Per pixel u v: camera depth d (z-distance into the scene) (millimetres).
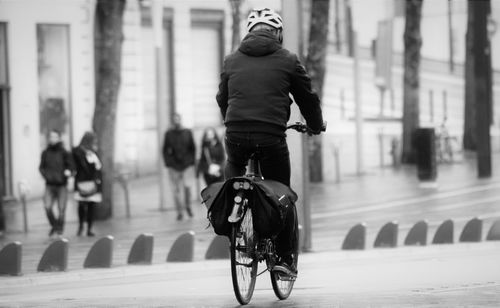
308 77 21594
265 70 21344
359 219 62656
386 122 112188
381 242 46969
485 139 86000
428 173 80000
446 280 30875
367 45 112375
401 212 65688
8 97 84312
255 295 26031
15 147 84312
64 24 87188
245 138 21266
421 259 40875
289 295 25375
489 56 94062
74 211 74625
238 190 20859
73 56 87688
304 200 44812
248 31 21953
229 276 36375
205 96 100938
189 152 66688
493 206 67188
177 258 42625
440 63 117312
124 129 94750
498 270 34438
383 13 112125
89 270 39438
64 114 87375
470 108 109250
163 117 76125
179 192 66812
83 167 58062
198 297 25797
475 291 25281
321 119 22359
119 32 71250
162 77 76812
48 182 58062
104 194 69000
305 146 44531
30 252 49812
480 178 85875
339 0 112125
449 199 71812
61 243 39281
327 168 99562
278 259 22906
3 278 37312
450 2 116750
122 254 47906
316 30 86000
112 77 70938
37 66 85875
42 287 35156
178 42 98875
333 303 22266
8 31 84500
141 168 95812
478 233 48969
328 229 57906
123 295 29094
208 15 100250
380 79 96500
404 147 103188
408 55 101438
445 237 48219
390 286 29031
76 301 25766
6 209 77500
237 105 21312
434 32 117625
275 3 101500
